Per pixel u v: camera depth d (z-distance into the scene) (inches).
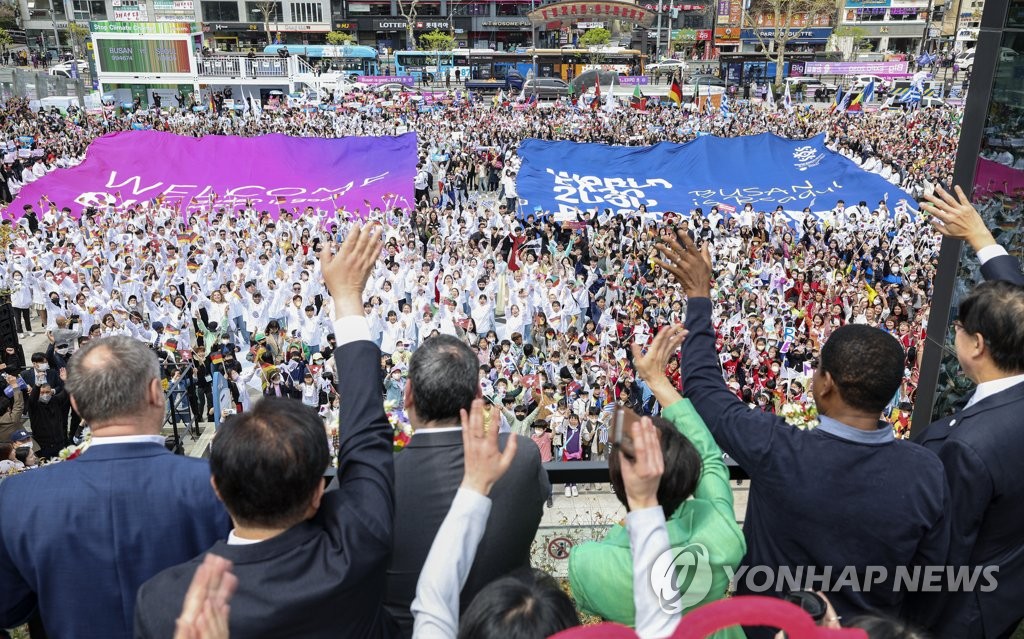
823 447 99.3
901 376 97.8
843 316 717.3
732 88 2610.7
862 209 1076.5
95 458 102.8
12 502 100.7
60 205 1073.5
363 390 93.7
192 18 3075.8
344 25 3361.2
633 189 1159.6
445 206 1138.0
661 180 1192.2
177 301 684.1
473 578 104.9
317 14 3331.7
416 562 103.9
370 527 84.0
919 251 911.0
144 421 106.6
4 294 699.4
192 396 534.9
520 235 943.7
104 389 102.3
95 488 100.6
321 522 86.3
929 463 99.4
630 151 1242.0
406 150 1214.9
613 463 95.2
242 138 1202.6
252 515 81.2
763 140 1237.7
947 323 194.4
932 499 97.4
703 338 114.7
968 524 106.2
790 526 101.7
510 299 766.5
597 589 93.7
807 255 892.6
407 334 713.0
